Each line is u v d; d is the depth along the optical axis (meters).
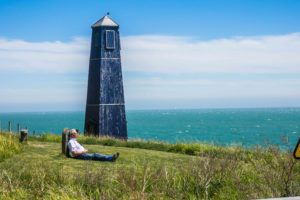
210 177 11.13
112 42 33.28
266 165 12.17
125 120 33.53
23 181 10.85
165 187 10.41
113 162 15.35
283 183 10.66
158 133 118.44
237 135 98.94
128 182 10.28
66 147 16.69
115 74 33.34
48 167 12.12
